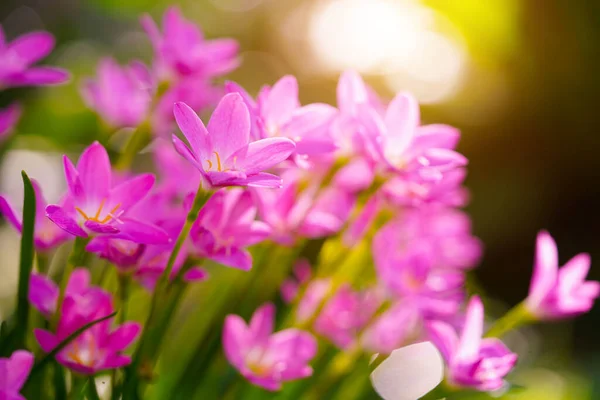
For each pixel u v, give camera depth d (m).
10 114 0.94
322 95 2.37
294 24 2.71
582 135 2.75
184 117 0.75
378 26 2.55
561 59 2.71
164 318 0.81
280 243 0.85
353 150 0.86
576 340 2.02
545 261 0.92
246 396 0.92
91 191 0.78
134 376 0.78
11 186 1.48
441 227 1.06
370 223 0.90
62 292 0.77
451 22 2.67
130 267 0.79
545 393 1.16
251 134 0.79
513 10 2.63
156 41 0.97
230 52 0.97
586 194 2.74
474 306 0.84
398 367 1.10
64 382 0.79
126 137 1.10
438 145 0.84
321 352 0.93
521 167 2.78
